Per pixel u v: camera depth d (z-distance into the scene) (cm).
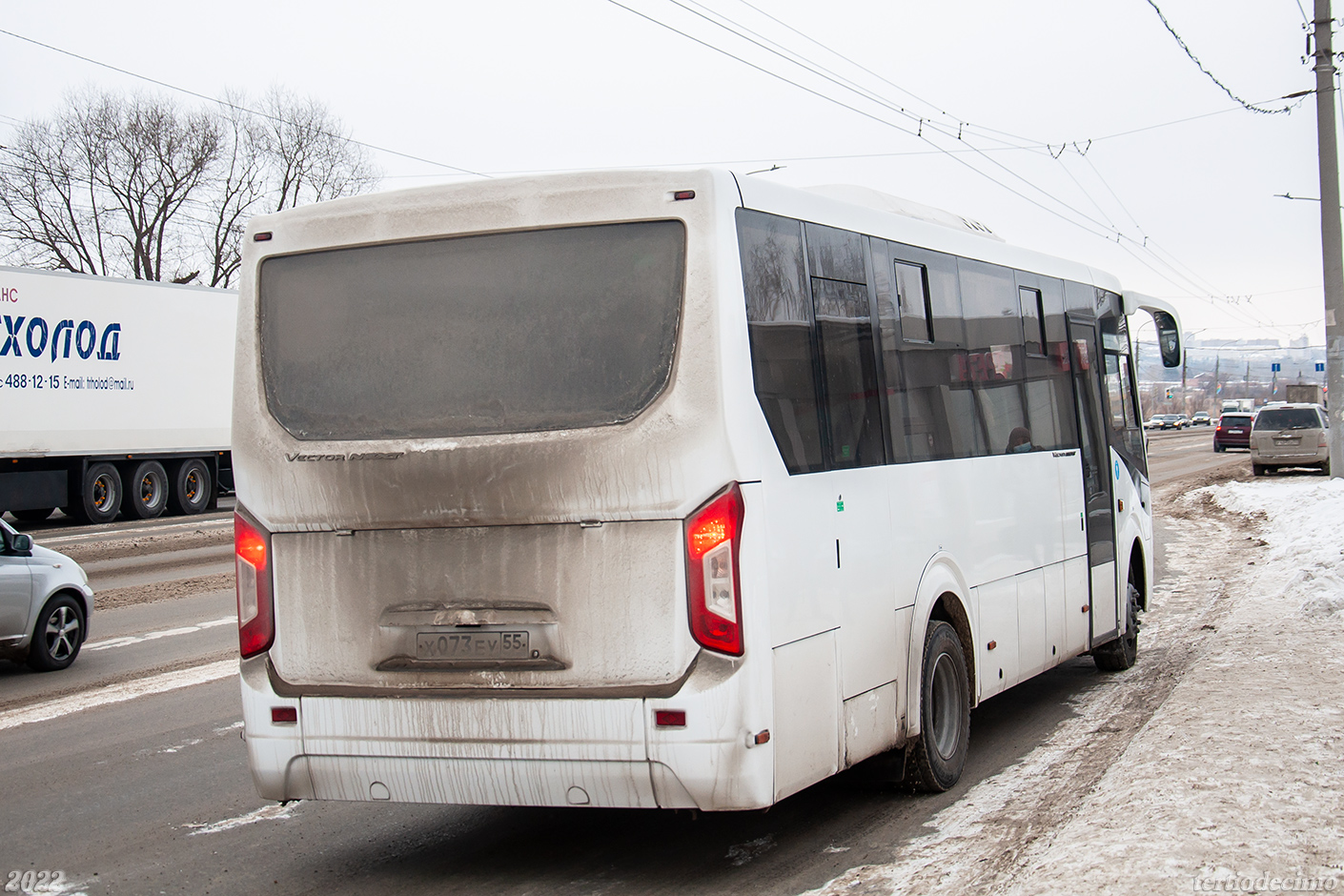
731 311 468
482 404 488
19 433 2356
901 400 597
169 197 4934
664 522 459
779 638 472
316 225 520
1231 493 2645
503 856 546
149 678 995
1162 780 572
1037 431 781
